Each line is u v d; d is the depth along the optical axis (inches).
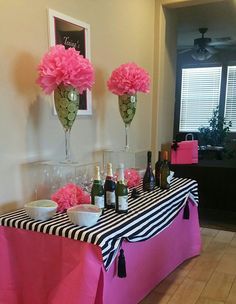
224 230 132.9
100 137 101.8
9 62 68.2
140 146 130.0
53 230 56.1
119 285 66.4
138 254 73.9
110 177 70.3
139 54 122.6
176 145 139.6
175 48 154.8
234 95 263.9
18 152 71.9
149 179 86.9
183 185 94.2
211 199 136.9
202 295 83.4
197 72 272.4
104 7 99.1
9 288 62.1
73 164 77.7
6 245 61.6
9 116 69.1
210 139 249.0
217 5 150.7
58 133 83.1
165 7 134.3
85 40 90.9
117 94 94.0
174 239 94.0
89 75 71.4
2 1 65.7
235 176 131.0
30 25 72.7
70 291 52.9
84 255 52.9
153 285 85.3
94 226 57.6
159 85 136.3
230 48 258.1
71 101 72.4
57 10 80.2
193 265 100.1
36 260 59.1
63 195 66.3
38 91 76.0
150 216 67.1
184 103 279.7
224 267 99.0
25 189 74.2
